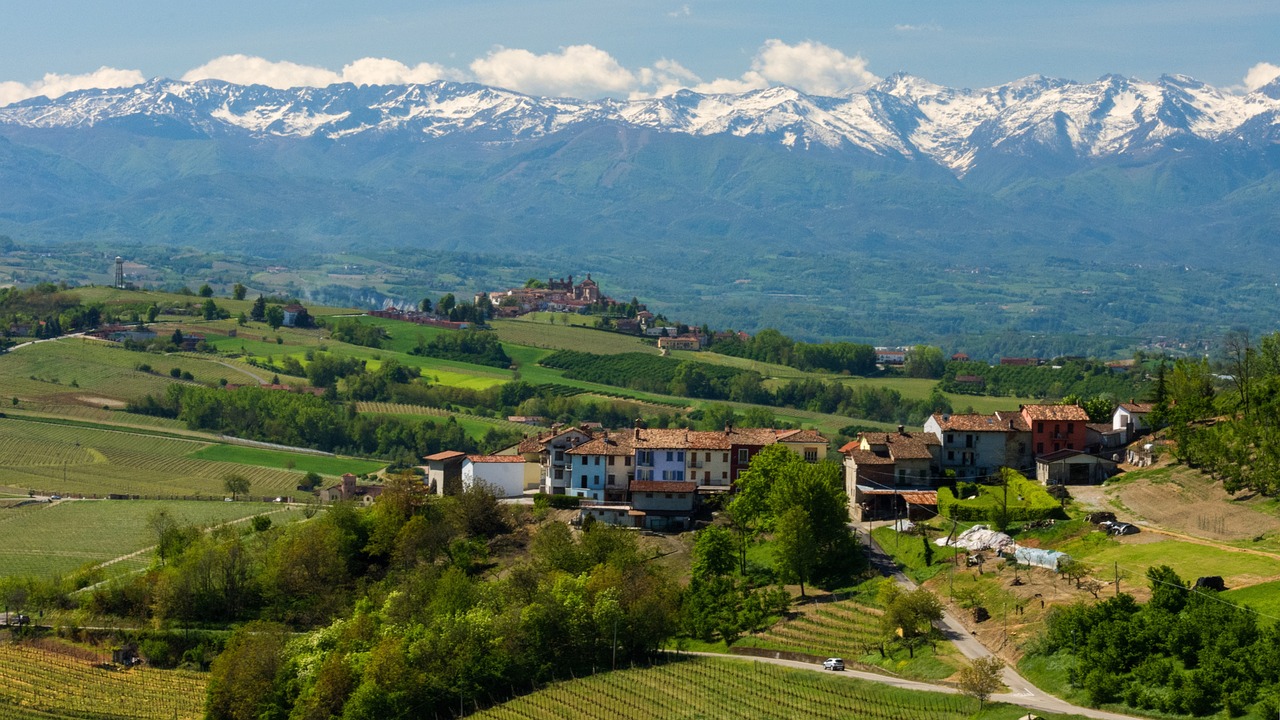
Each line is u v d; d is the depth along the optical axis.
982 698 152.25
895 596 184.50
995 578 193.62
